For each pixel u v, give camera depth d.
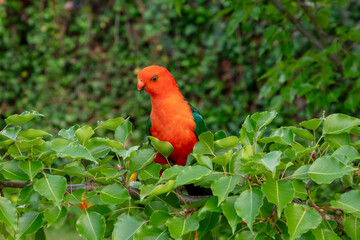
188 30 9.16
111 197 2.01
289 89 5.16
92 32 9.73
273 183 1.82
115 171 2.14
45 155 2.15
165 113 3.15
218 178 1.86
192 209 2.08
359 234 1.89
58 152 2.03
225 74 9.04
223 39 8.87
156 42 9.42
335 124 2.07
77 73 9.80
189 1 9.16
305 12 5.32
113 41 9.75
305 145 2.44
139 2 9.47
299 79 5.17
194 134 3.21
